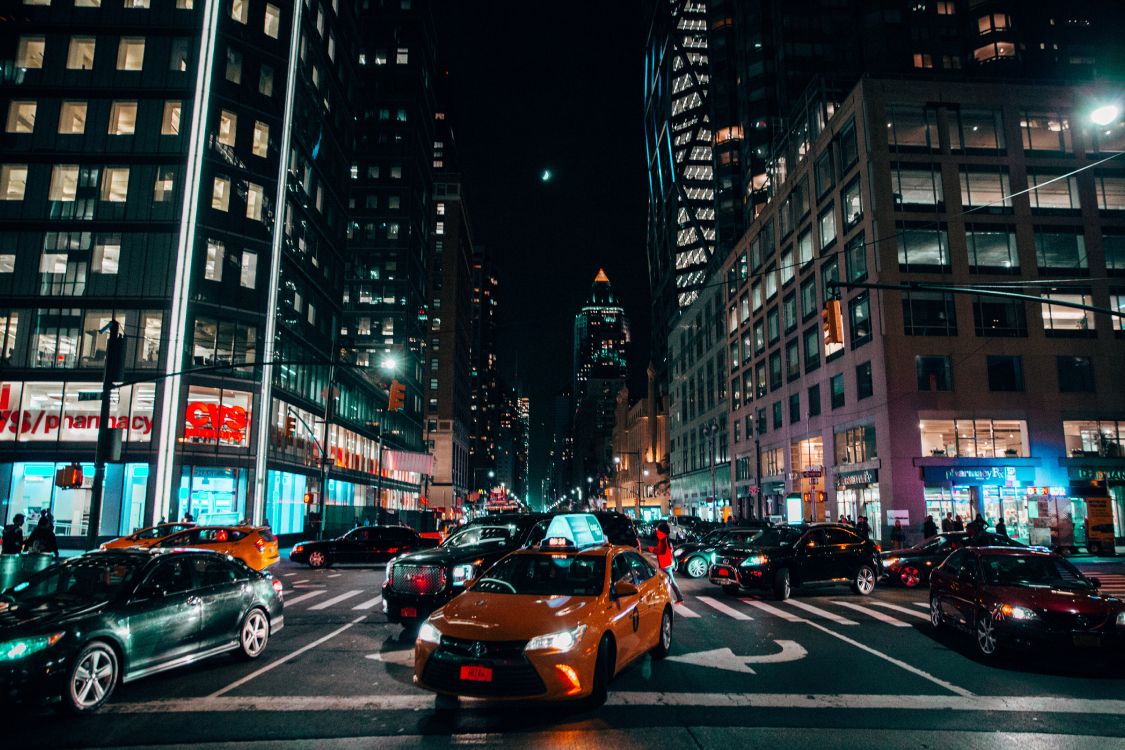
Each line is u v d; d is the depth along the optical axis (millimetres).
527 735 6715
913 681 8828
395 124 93875
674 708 7590
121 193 38000
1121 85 39844
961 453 35438
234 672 9336
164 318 36906
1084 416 36031
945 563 12453
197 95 39156
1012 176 38531
